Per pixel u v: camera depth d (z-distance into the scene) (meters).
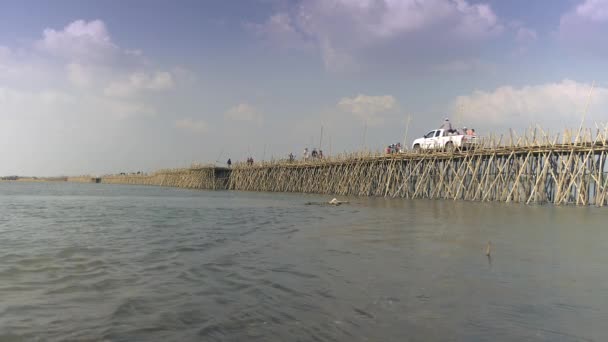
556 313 8.19
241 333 7.34
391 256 13.51
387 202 39.00
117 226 22.20
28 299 9.27
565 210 28.33
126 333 7.38
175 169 122.25
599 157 32.19
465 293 9.47
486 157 39.06
